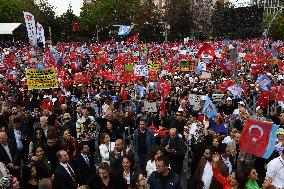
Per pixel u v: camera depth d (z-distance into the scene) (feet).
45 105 59.06
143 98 68.80
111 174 29.09
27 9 317.63
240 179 27.89
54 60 122.11
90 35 337.31
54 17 323.57
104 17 321.52
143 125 39.11
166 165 26.78
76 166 33.50
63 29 325.42
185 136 43.42
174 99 65.26
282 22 314.96
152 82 81.10
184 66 109.19
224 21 337.93
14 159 37.68
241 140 30.60
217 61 120.57
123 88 68.90
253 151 29.94
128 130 51.39
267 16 348.79
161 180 27.09
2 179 28.86
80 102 65.21
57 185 30.86
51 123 49.60
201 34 337.11
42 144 37.68
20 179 30.99
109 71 98.32
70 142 38.86
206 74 94.99
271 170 29.94
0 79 95.55
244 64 124.57
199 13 345.10
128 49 174.81
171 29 324.19
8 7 316.19
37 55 132.26
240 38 330.95
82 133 44.27
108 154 36.40
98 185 28.66
